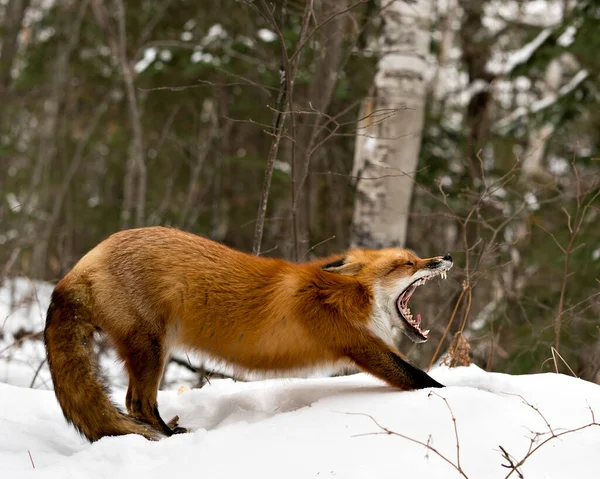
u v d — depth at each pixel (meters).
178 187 18.27
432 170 14.53
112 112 19.94
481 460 3.66
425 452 3.74
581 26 12.26
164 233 5.06
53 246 17.34
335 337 5.02
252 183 19.19
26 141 21.45
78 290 4.84
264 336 4.96
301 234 10.35
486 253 7.02
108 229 19.27
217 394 5.62
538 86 20.42
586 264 10.42
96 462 4.09
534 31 14.81
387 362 4.96
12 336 10.06
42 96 21.25
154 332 4.83
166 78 16.69
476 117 16.48
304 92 15.71
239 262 5.05
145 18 18.31
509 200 11.96
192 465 3.87
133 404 4.87
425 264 5.32
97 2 16.28
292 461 3.74
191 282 4.88
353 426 4.10
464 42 17.28
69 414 4.65
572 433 3.85
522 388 4.60
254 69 15.22
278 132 6.94
